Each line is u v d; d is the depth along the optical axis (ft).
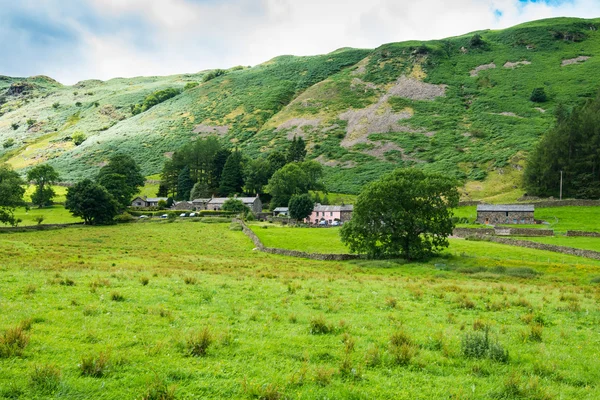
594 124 464.24
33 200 495.00
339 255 207.82
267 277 117.19
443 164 593.83
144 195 593.42
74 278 88.38
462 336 53.62
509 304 81.05
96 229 342.44
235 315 61.87
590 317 72.74
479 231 309.42
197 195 577.02
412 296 88.53
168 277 101.19
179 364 40.40
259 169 589.73
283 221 424.46
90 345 43.70
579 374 43.73
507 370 43.80
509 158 561.02
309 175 570.05
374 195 210.59
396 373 41.55
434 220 209.56
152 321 54.85
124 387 35.06
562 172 447.01
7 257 144.97
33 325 49.39
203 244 267.39
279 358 43.93
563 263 187.11
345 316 65.36
